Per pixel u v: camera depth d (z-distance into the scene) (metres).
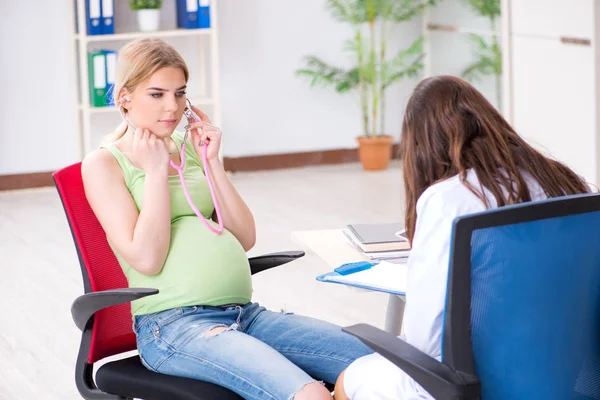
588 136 6.18
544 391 2.16
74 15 7.54
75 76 7.59
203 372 2.54
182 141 2.97
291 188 7.73
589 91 6.10
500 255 2.01
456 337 2.02
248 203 7.23
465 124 2.20
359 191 7.52
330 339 2.72
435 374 2.03
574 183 2.30
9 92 7.68
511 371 2.11
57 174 2.70
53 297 5.12
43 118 7.79
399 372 2.24
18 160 7.79
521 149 2.23
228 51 8.23
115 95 2.78
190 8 7.52
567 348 2.16
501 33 7.32
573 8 6.15
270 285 5.21
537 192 2.21
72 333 4.57
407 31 8.62
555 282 2.09
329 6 8.40
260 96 8.38
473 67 7.77
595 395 2.27
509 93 6.90
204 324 2.64
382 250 2.88
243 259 2.82
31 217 6.96
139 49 2.74
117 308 2.81
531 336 2.10
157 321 2.67
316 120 8.57
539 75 6.57
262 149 8.48
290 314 2.85
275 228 6.43
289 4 8.33
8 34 7.61
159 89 2.72
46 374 4.08
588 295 2.17
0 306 4.99
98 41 7.80
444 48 8.23
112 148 2.77
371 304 4.87
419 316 2.13
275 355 2.51
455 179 2.16
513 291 2.05
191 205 2.80
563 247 2.08
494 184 2.13
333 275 2.68
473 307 2.04
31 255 5.96
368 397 2.28
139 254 2.65
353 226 3.07
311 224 6.51
